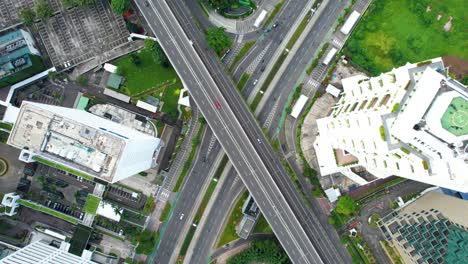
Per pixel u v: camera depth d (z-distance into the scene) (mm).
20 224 134875
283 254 131250
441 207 115875
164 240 135875
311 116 133500
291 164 133875
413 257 117062
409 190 130875
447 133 80938
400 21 130875
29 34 133000
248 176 127938
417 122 83562
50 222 135625
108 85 133750
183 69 128125
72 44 133750
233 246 134750
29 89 135000
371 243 132375
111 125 120688
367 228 132625
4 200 127562
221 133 128125
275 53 134875
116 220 131875
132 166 112750
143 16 130125
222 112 128125
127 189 135250
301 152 133375
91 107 134500
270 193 127688
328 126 124438
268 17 134750
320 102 133250
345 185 132875
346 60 132375
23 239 133875
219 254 135125
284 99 134500
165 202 135750
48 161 129625
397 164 99188
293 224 127562
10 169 133625
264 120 134875
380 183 131500
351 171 127188
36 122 101500
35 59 129000
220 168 135000
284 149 134000
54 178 135125
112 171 101062
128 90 134625
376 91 104062
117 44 134000
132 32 132875
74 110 125875
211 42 127562
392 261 128750
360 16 131875
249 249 132125
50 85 135375
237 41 134875
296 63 134125
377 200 132500
